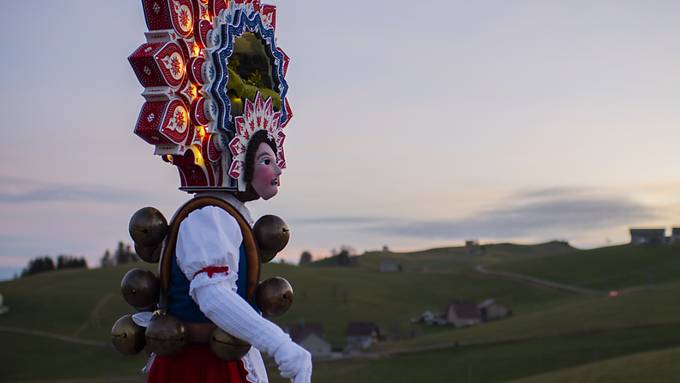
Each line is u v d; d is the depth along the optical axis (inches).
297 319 4879.4
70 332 4281.5
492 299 5546.3
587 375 2618.1
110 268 5639.8
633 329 3484.3
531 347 3400.6
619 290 5349.4
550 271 5974.4
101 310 4658.0
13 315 4554.6
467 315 4785.9
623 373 2559.1
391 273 6348.4
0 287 5128.0
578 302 4904.0
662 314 3722.9
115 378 3457.2
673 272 5600.4
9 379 3523.6
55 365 3725.4
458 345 3550.7
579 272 5871.1
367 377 3289.9
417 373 3272.6
